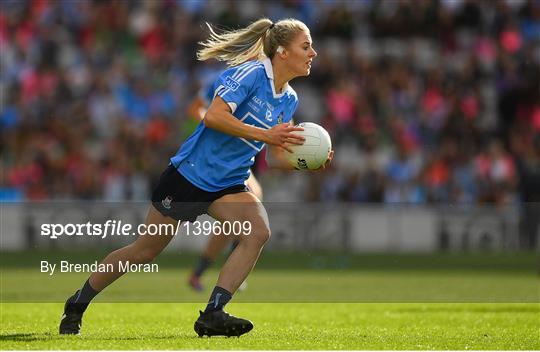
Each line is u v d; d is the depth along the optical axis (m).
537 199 70.31
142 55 84.81
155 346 20.11
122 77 82.19
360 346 21.00
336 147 76.44
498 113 79.06
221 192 22.28
